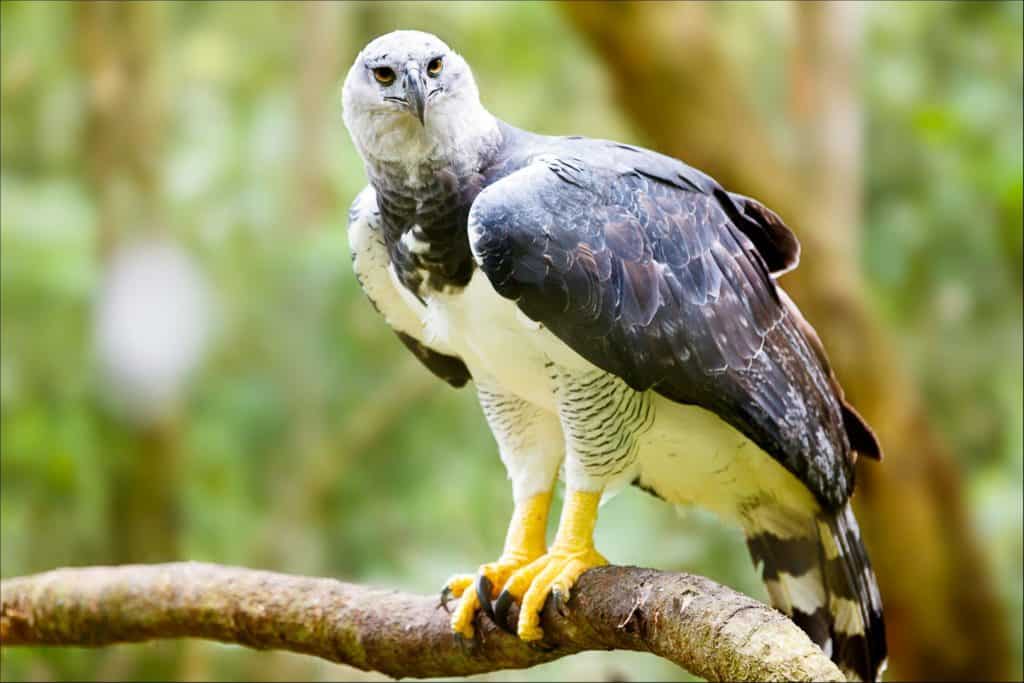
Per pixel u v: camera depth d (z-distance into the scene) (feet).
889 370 33.81
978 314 39.06
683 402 21.98
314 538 42.83
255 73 49.44
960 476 34.58
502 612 21.68
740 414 22.16
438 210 21.93
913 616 34.73
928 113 38.40
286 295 41.55
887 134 39.93
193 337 43.19
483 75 47.09
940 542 34.14
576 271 20.72
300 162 45.65
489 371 23.65
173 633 24.86
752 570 34.96
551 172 21.44
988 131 39.22
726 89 33.24
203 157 46.44
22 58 47.85
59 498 42.45
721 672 17.24
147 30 45.14
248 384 43.60
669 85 32.89
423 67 21.48
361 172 45.78
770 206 33.50
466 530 41.55
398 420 43.34
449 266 22.11
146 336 42.60
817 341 25.09
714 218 22.93
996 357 39.17
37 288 42.39
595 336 20.97
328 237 39.91
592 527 22.40
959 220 38.27
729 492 24.72
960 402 40.04
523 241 20.57
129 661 40.65
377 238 23.50
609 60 33.19
